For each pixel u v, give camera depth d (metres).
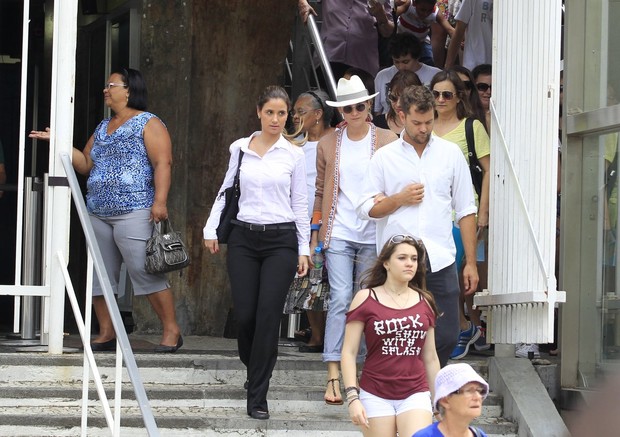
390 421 14.12
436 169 16.56
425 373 14.45
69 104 18.34
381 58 25.16
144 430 16.31
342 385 18.02
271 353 16.50
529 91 17.97
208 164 23.98
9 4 25.61
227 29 24.03
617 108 17.72
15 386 17.08
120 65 25.80
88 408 16.92
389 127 19.41
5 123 25.64
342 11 24.14
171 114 23.94
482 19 23.03
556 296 17.11
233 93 24.16
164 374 17.89
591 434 17.94
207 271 23.80
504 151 18.47
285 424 16.56
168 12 24.00
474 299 19.22
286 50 24.52
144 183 18.89
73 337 21.47
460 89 19.11
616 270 17.98
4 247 25.83
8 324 25.52
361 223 17.47
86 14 26.50
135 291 18.91
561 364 18.55
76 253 25.98
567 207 18.64
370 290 14.38
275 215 16.62
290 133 20.91
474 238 16.95
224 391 17.36
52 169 18.22
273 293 16.44
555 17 17.44
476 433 11.70
